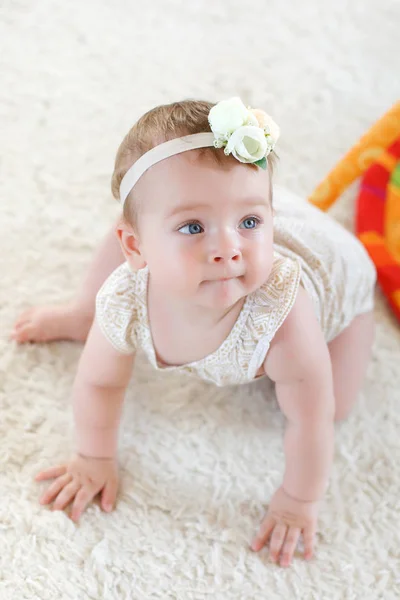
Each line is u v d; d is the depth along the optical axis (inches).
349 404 42.8
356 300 40.9
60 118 57.4
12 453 41.2
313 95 60.6
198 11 66.3
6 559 37.4
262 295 33.0
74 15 64.7
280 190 42.4
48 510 39.1
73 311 44.6
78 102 58.6
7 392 43.5
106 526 38.9
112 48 62.7
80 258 49.9
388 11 67.1
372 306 43.9
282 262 33.8
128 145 30.1
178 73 61.6
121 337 35.4
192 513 39.6
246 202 28.4
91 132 56.8
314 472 37.3
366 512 40.2
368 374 45.5
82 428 39.5
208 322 33.3
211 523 39.4
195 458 41.8
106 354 36.6
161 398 43.8
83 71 60.8
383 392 44.8
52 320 44.9
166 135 28.9
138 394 43.9
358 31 65.6
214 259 28.5
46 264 49.3
